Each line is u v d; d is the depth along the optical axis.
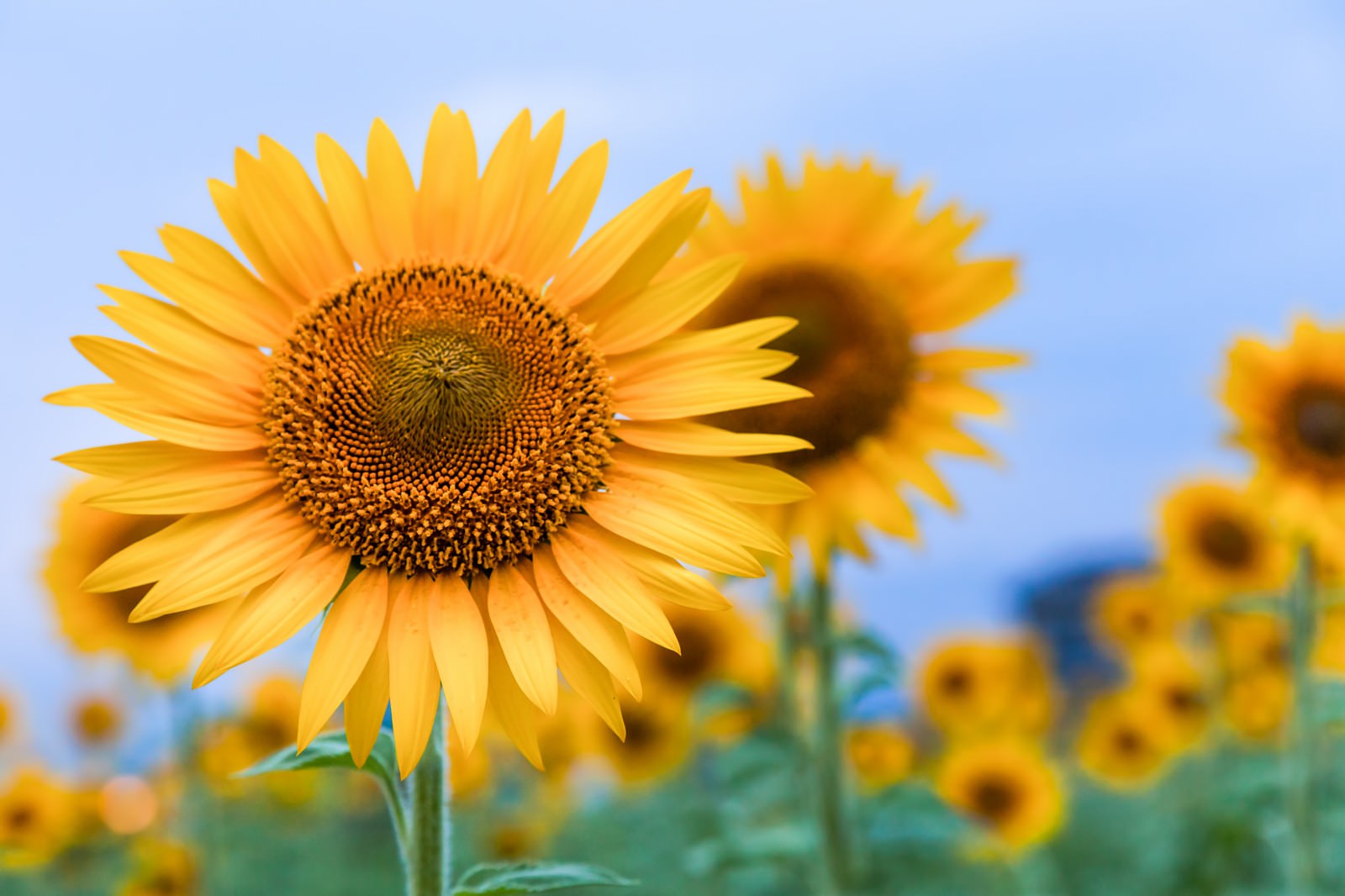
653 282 0.94
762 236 1.12
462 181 0.88
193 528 0.83
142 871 1.53
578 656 0.82
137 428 0.82
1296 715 1.25
